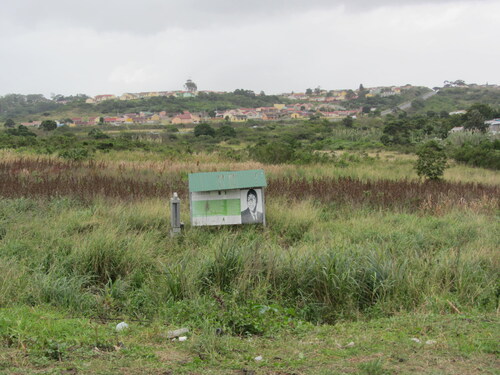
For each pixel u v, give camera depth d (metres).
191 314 5.52
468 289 6.46
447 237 9.61
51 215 10.02
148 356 4.17
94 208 10.42
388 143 49.50
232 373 3.85
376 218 11.07
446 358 4.12
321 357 4.20
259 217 10.13
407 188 14.54
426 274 6.88
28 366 3.81
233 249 7.15
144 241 8.38
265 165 21.97
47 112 124.56
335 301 6.26
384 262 6.70
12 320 4.68
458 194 13.90
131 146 30.09
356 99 173.00
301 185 14.26
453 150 35.78
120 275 7.27
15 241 8.05
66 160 20.62
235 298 6.05
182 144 43.31
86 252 7.39
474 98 147.62
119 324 5.09
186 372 3.85
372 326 5.20
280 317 5.47
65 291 6.00
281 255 7.18
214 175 10.02
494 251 8.02
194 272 6.65
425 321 5.19
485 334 4.71
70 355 4.09
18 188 12.03
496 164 26.73
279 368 3.93
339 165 23.42
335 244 8.31
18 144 28.88
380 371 3.80
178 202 9.43
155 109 123.00
